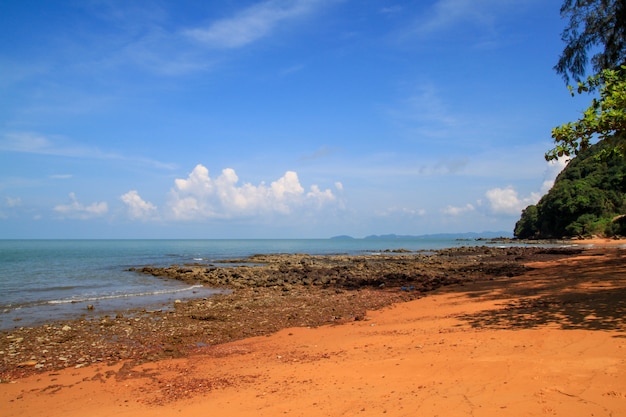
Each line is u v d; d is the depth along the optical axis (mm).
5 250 77188
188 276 28359
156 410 5863
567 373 5199
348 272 29469
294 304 16516
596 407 4125
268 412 5172
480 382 5262
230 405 5660
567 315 9086
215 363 8617
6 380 8172
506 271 25109
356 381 6043
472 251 59500
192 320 13867
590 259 28859
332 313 14266
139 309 16281
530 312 10000
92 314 15320
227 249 89812
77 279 27609
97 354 10008
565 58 21344
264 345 10117
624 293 11297
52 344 10961
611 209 89125
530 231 117188
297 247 106000
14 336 11852
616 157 9922
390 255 55781
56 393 7285
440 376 5727
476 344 7328
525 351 6469
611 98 8273
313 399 5469
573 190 96500
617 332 7090
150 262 44531
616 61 19547
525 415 4117
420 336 8844
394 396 5180
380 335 9641
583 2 20641
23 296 19891
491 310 11156
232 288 23031
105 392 7191
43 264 40562
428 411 4539
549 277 18547
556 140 9125
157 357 9602
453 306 12992
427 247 96812
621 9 18844
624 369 5133
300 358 8211
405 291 18656
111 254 62219
